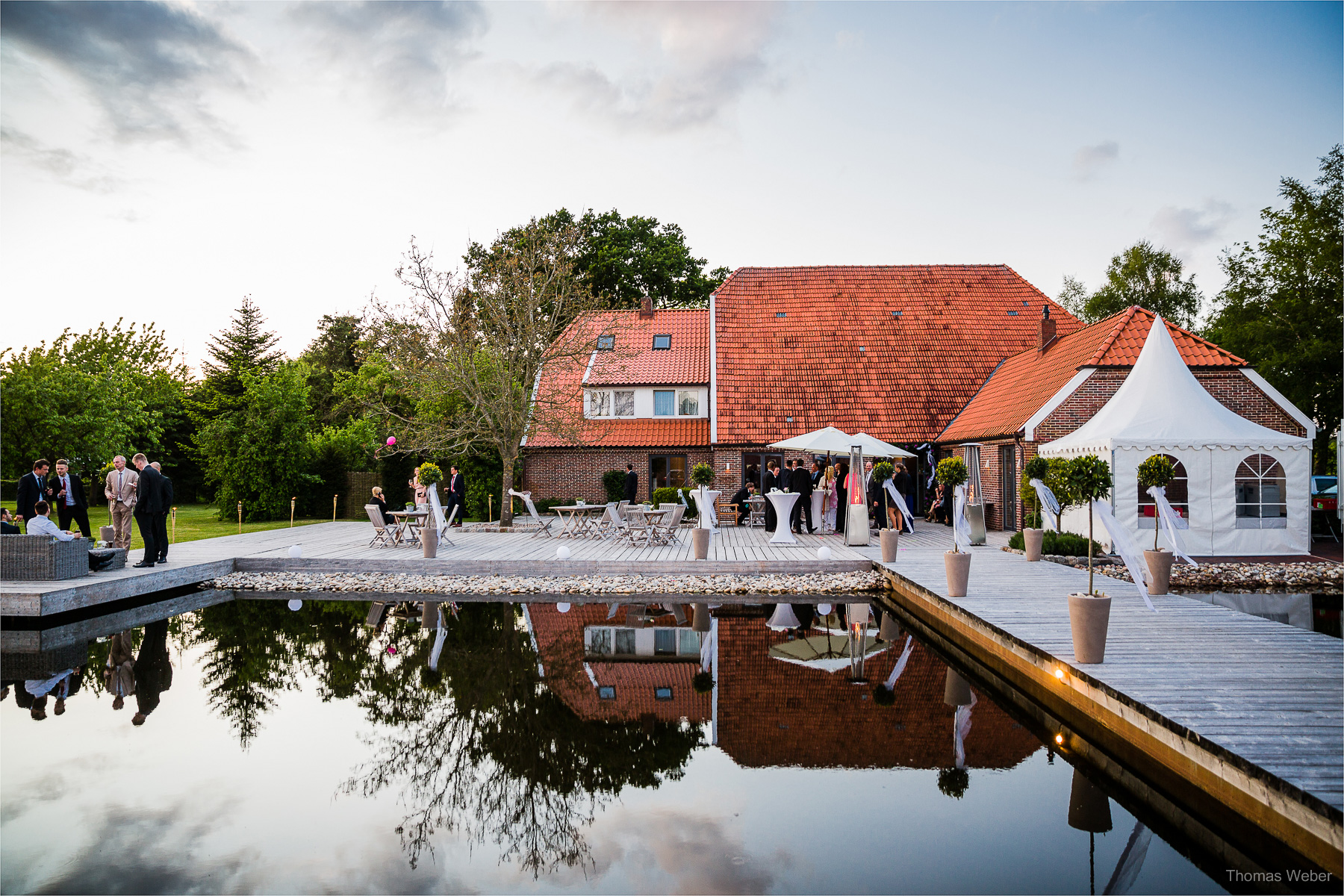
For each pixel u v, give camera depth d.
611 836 4.64
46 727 6.79
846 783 5.39
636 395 28.81
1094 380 18.39
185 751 6.20
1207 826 4.64
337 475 30.14
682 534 20.45
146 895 3.95
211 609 12.02
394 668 8.61
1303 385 25.67
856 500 17.05
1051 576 12.01
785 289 30.34
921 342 27.78
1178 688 5.82
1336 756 4.37
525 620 11.12
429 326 23.17
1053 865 4.15
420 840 4.66
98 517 26.55
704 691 7.62
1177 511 14.62
